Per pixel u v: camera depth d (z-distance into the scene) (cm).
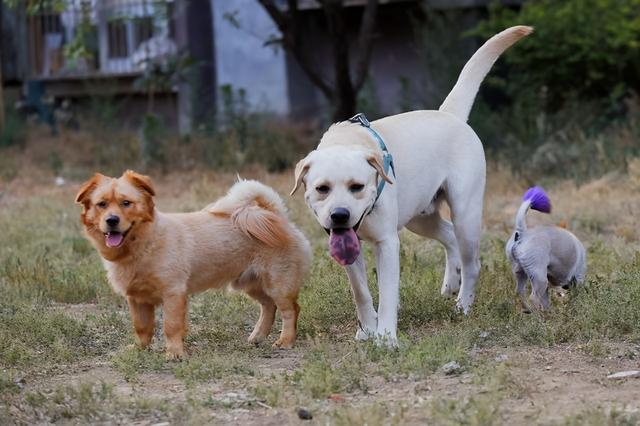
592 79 2175
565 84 2209
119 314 1070
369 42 2164
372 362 832
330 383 756
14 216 1728
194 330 997
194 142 2334
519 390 736
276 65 2478
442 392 746
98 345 955
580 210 1546
